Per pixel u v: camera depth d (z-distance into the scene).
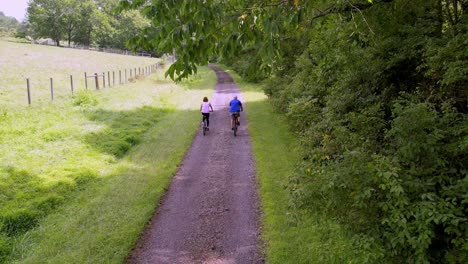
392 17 7.86
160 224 7.78
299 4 3.98
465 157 4.59
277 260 6.25
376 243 4.45
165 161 11.75
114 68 37.50
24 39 85.69
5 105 15.78
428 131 4.70
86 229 7.38
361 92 8.48
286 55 17.06
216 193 9.35
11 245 6.91
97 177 10.27
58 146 12.08
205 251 6.72
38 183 9.30
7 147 11.34
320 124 8.64
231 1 4.16
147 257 6.57
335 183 4.49
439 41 6.51
